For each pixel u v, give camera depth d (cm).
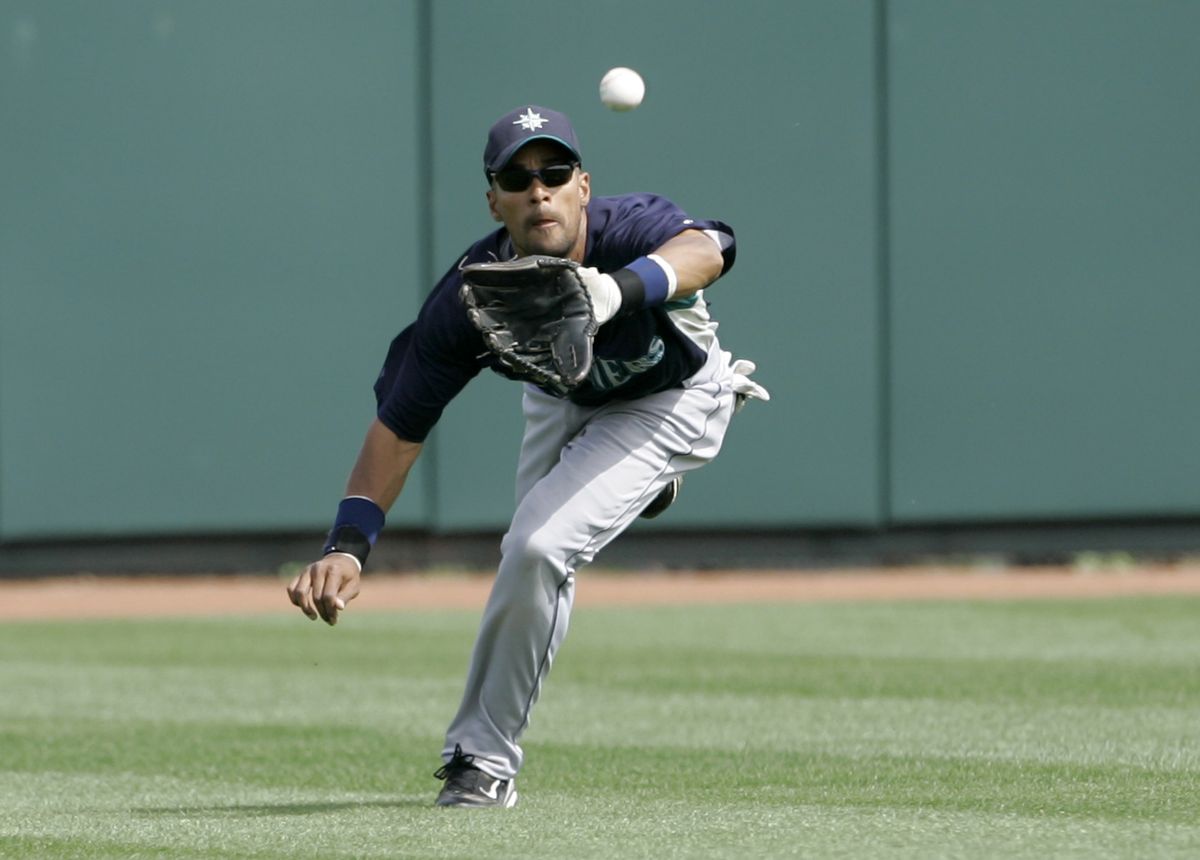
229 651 3167
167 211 4294
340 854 1269
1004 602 3947
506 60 4378
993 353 4544
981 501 4556
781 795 1588
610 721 2212
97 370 4284
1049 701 2353
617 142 4403
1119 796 1533
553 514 1466
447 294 1433
